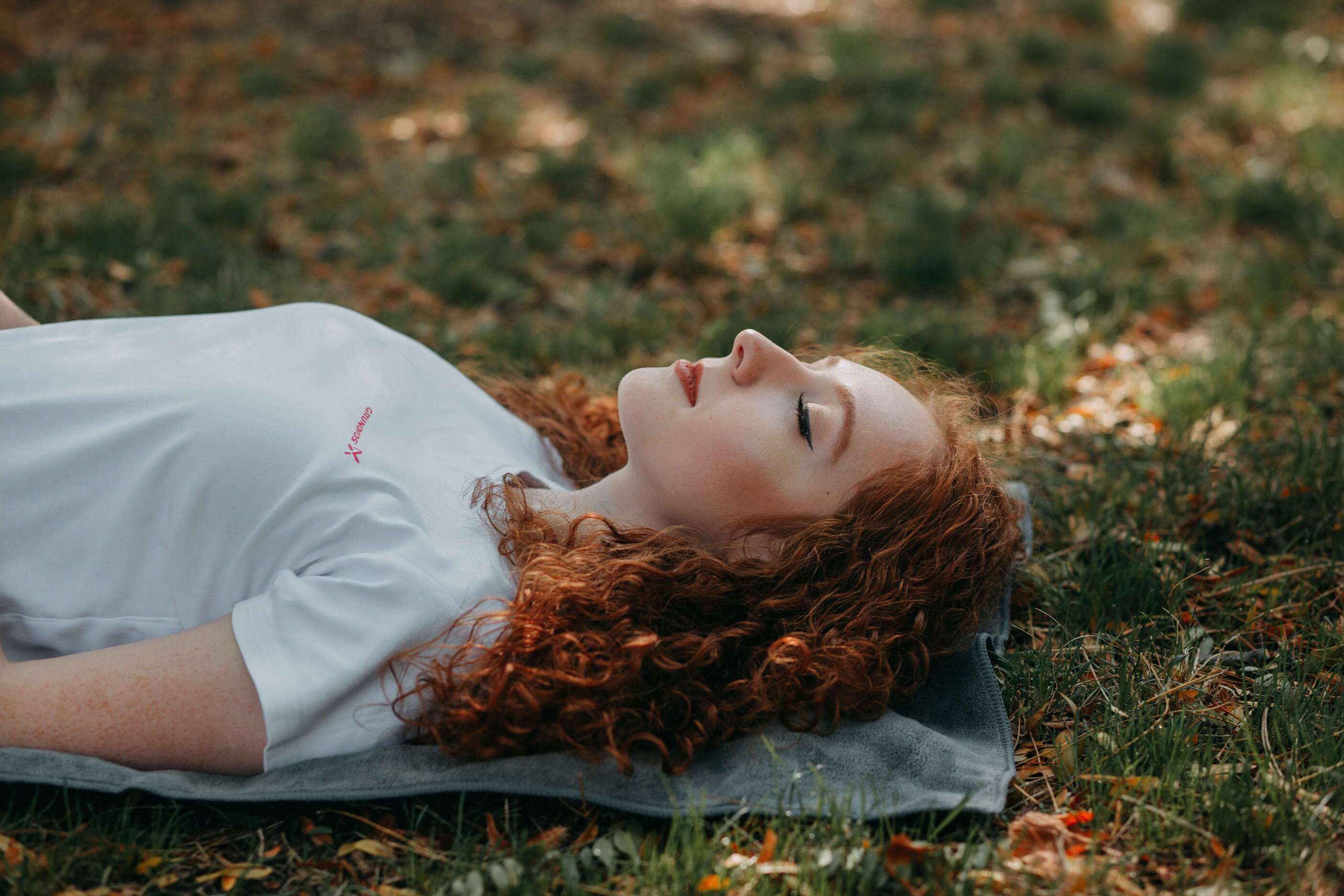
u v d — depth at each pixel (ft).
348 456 5.45
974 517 6.25
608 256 13.05
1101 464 9.04
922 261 12.80
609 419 8.07
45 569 5.35
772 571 5.92
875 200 15.02
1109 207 14.67
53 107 15.42
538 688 5.31
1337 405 9.75
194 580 5.42
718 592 5.80
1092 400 10.43
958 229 14.14
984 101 18.71
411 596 5.14
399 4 21.33
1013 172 15.78
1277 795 5.23
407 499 5.53
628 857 5.12
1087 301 11.84
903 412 6.19
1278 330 11.29
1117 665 6.56
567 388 8.43
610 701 5.37
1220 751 5.92
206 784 5.01
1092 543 7.76
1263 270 12.78
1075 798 5.54
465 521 5.86
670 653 5.57
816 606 5.90
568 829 5.27
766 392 5.97
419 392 6.54
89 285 10.64
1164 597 7.18
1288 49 21.97
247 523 5.36
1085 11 23.50
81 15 19.11
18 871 4.62
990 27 23.03
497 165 15.43
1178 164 16.63
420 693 5.29
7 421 5.35
